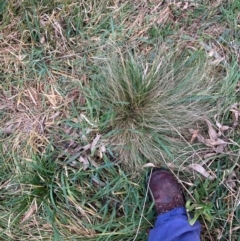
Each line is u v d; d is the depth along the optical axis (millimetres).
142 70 1043
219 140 1001
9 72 1099
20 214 1025
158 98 1012
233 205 995
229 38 1081
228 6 1100
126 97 1023
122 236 1020
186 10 1106
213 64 1047
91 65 1087
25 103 1087
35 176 1021
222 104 1021
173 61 1041
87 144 1032
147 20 1100
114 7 1115
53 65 1097
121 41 1088
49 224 1029
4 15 1120
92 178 1023
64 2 1113
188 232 958
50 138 1056
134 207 1011
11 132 1070
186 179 1022
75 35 1115
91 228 1019
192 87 1007
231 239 1001
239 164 1010
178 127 1006
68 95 1077
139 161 1013
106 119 1029
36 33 1110
